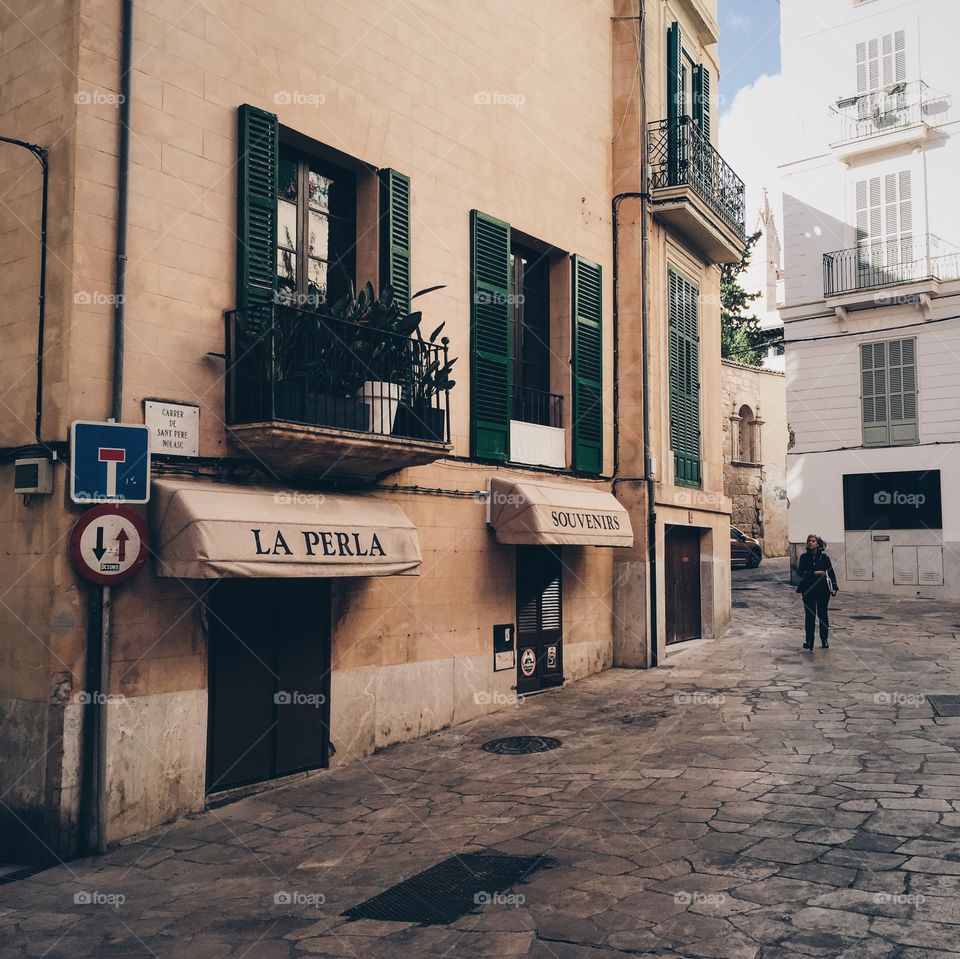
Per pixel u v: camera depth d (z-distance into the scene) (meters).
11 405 6.66
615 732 8.84
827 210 22.62
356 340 7.73
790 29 23.19
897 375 21.47
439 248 9.66
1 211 6.85
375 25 8.97
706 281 15.83
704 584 15.08
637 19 13.05
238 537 6.55
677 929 4.38
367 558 7.46
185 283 7.05
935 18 21.44
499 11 10.77
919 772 6.79
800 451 22.67
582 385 11.96
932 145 21.36
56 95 6.55
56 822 6.07
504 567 10.42
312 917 4.89
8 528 6.57
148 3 6.91
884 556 21.34
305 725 7.95
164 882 5.61
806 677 11.01
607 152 12.96
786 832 5.64
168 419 6.85
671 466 13.84
